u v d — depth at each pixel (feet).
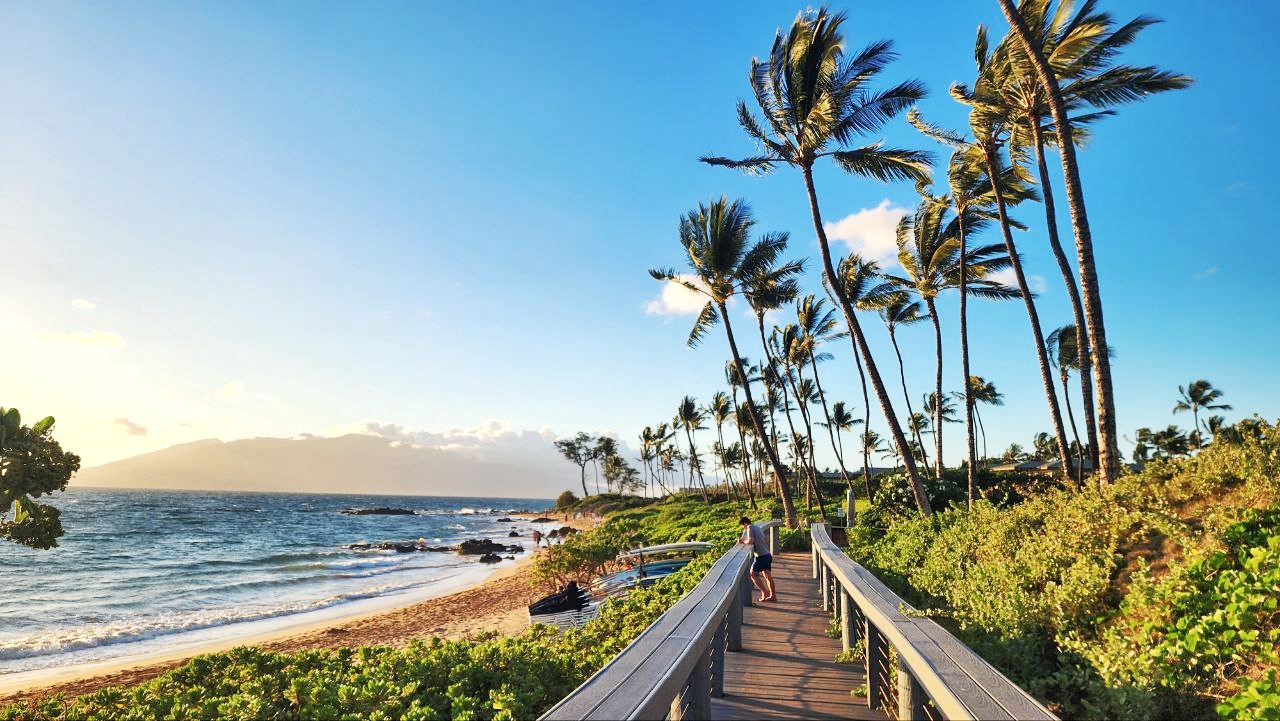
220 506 421.18
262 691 16.21
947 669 10.03
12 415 22.15
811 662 22.48
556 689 18.04
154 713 15.69
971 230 82.64
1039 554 22.52
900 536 43.24
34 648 58.59
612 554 72.38
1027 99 54.03
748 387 79.71
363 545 187.73
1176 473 26.66
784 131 59.93
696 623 14.10
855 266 97.91
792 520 79.41
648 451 347.15
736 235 76.59
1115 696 12.27
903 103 55.93
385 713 14.96
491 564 144.15
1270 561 14.48
